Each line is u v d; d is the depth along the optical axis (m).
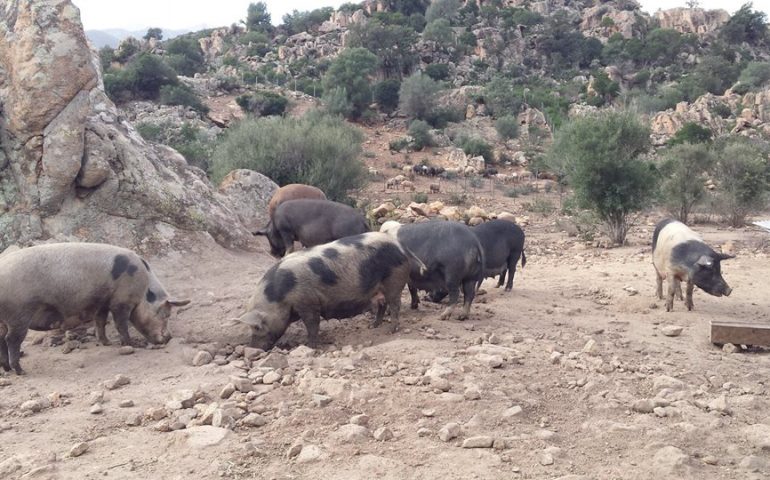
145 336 8.69
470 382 6.64
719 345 8.80
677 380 7.04
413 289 10.58
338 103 67.81
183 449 5.35
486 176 49.94
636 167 20.41
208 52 116.94
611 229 21.11
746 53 118.56
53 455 5.26
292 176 27.58
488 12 121.31
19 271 7.66
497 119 70.25
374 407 6.17
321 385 6.63
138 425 5.94
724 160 27.55
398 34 96.38
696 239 10.73
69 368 7.81
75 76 9.72
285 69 96.75
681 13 130.00
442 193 40.91
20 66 9.62
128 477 4.90
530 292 12.31
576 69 110.81
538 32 115.56
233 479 4.87
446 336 8.82
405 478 4.86
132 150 11.01
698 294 12.20
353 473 4.94
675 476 4.91
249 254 12.04
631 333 9.30
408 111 69.31
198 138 50.66
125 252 8.54
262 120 30.92
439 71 96.12
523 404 6.26
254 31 121.44
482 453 5.23
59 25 9.68
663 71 106.00
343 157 28.88
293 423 5.84
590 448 5.44
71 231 10.12
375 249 9.02
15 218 9.88
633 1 135.50
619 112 21.77
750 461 5.09
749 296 12.04
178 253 10.80
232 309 9.48
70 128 9.80
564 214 30.61
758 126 62.69
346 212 12.91
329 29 120.75
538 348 8.20
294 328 9.60
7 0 10.25
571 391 6.75
